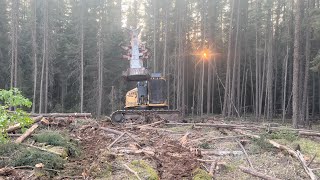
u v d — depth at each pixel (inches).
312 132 572.4
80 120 675.4
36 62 1449.3
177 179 319.0
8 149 357.1
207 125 654.5
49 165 326.3
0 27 1561.3
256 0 1507.1
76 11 1610.5
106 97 1683.1
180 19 1518.2
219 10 1672.0
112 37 1780.3
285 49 1652.3
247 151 437.7
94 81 1673.2
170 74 1658.5
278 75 1884.8
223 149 449.1
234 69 1397.6
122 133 547.2
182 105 1501.0
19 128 465.4
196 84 1839.3
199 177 313.6
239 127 633.0
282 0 1530.5
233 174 341.7
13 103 314.8
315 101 1812.3
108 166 338.3
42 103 1534.2
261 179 327.0
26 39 1675.7
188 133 559.5
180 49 1515.7
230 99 1401.3
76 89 1760.6
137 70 788.6
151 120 716.0
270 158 400.2
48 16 1512.1
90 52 1696.6
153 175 316.5
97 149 436.8
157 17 1585.9
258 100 1514.5
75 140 473.1
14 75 1398.9
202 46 1573.6
